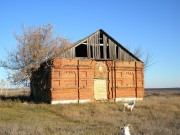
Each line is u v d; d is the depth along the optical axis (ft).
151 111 80.69
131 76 112.78
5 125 54.03
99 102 102.32
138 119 65.10
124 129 37.68
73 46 102.68
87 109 85.46
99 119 65.51
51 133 47.75
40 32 131.54
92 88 104.42
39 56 124.16
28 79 126.82
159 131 48.01
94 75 105.60
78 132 48.01
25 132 46.03
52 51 129.39
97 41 108.17
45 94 106.42
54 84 97.40
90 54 105.81
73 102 99.86
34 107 88.12
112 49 110.83
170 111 80.94
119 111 81.76
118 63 110.63
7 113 75.56
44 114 76.69
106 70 108.58
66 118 70.44
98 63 107.14
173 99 118.42
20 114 75.05
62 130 50.47
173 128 52.06
